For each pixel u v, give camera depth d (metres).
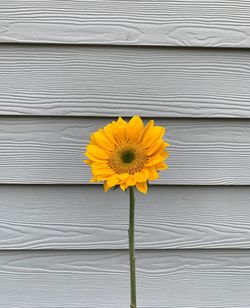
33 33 0.63
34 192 0.67
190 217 0.68
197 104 0.66
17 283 0.69
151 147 0.56
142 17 0.64
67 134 0.66
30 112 0.65
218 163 0.67
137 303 0.70
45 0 0.63
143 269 0.69
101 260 0.69
